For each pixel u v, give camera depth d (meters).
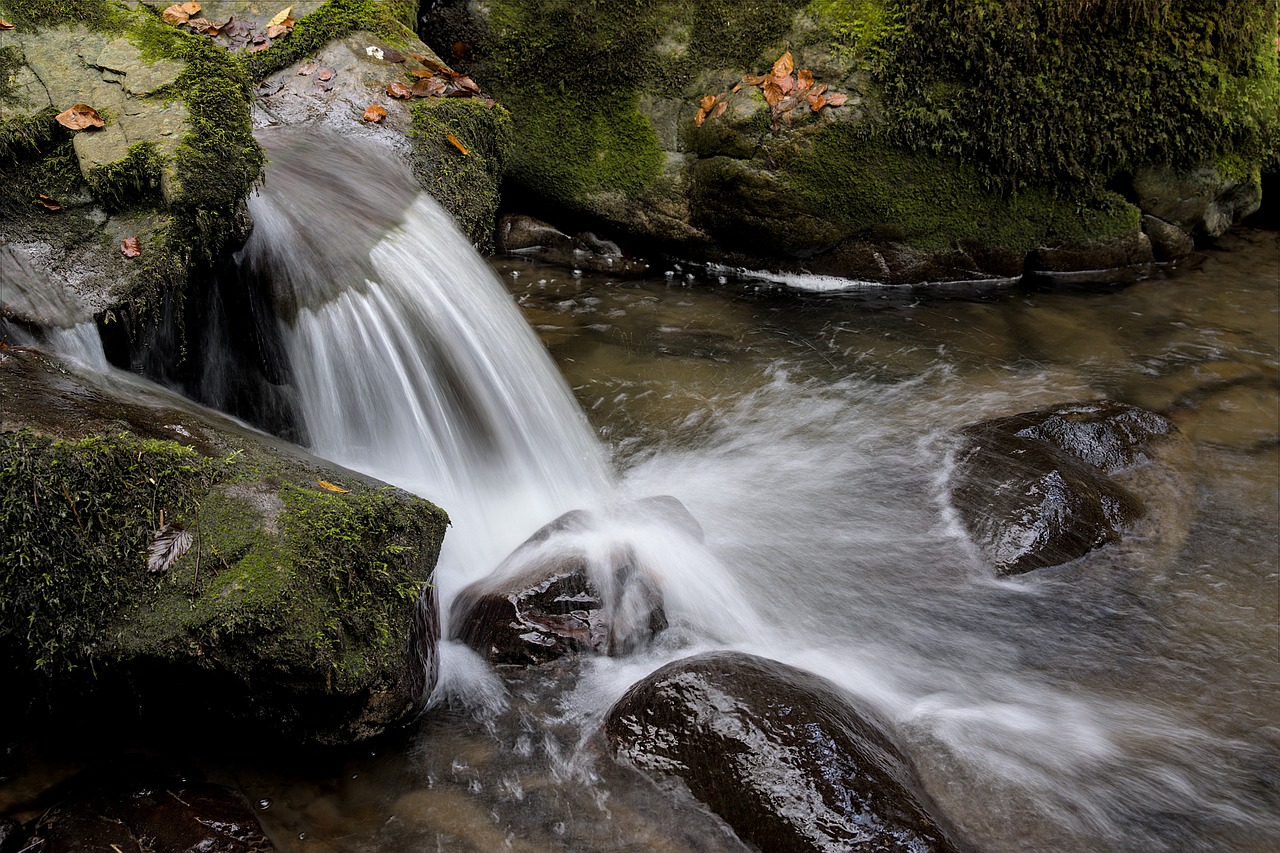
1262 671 3.71
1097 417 5.14
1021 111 6.74
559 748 3.27
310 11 6.20
